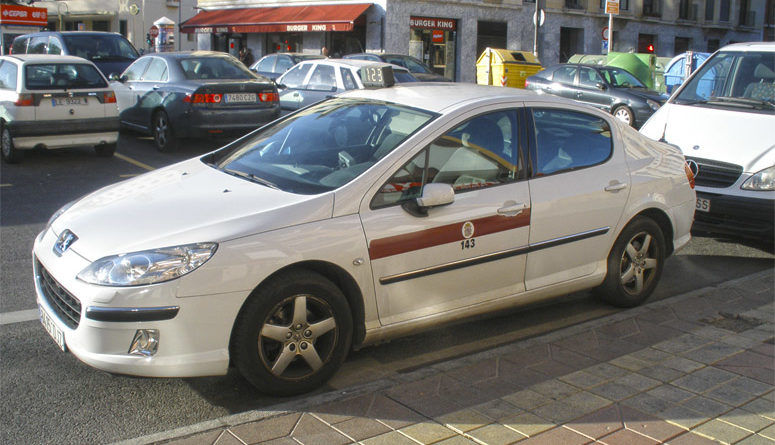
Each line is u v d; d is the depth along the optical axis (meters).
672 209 5.93
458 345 5.16
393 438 3.65
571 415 3.90
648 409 3.98
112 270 3.83
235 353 4.00
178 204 4.34
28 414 4.04
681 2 42.44
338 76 14.75
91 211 4.42
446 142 4.74
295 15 32.78
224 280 3.88
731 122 7.94
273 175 4.74
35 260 4.51
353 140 4.89
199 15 37.84
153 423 3.99
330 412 3.93
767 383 4.32
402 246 4.45
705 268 7.20
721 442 3.65
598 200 5.36
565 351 4.79
